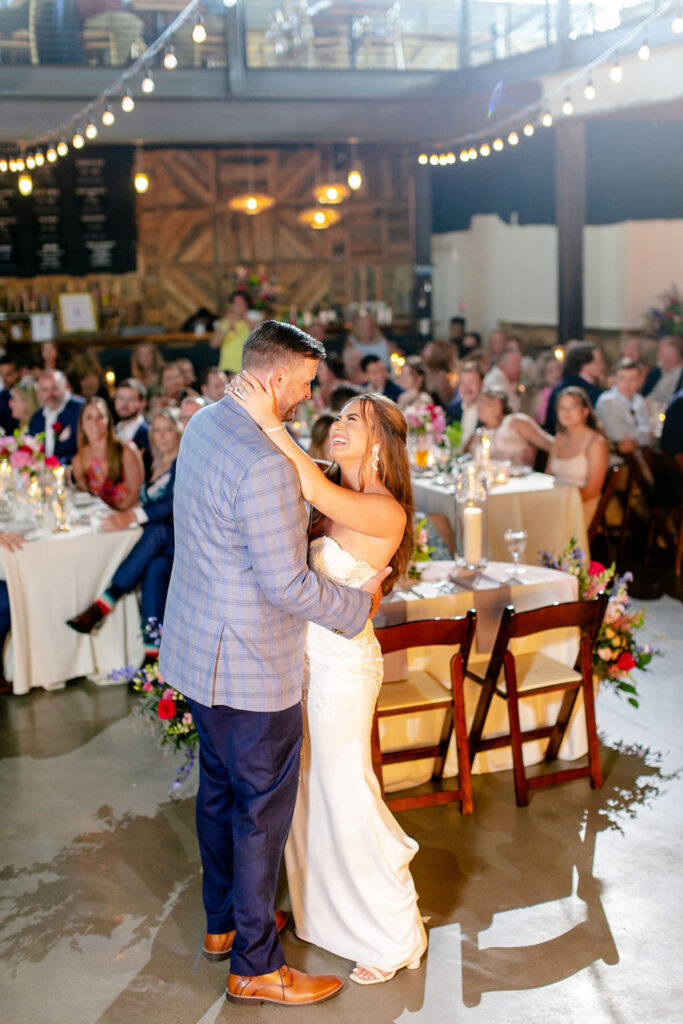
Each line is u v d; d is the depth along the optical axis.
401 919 2.83
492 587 3.93
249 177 12.35
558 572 4.12
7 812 3.83
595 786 3.88
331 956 2.96
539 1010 2.69
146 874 3.40
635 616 4.19
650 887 3.24
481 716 3.78
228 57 9.38
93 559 4.98
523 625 3.64
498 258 14.32
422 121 9.88
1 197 11.38
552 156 10.62
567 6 8.63
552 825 3.63
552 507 5.82
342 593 2.60
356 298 13.05
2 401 8.87
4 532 4.96
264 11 9.71
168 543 5.06
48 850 3.56
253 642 2.56
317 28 9.86
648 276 11.52
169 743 3.92
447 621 3.45
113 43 9.28
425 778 3.94
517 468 6.24
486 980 2.82
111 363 11.14
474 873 3.34
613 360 12.12
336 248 12.87
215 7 9.47
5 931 3.10
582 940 2.98
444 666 3.95
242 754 2.62
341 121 9.73
